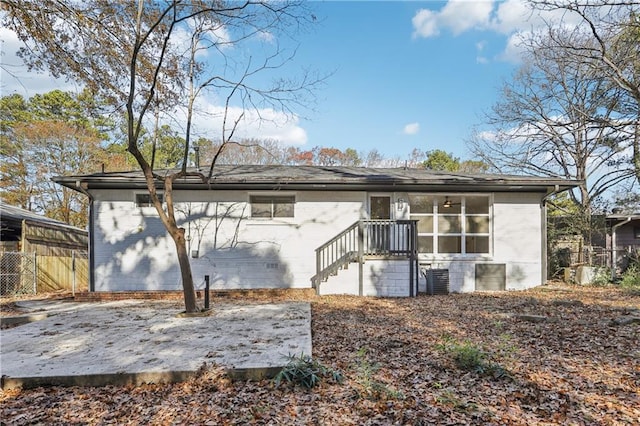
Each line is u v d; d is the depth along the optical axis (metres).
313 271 10.76
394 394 3.57
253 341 5.30
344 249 10.76
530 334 5.71
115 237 10.39
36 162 22.94
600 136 15.41
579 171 18.08
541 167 19.33
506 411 3.29
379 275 10.17
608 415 3.20
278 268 10.71
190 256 10.52
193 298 7.56
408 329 6.21
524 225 11.29
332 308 8.22
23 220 12.66
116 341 5.43
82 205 24.06
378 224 10.62
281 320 6.83
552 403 3.43
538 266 11.23
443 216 11.42
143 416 3.36
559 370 4.22
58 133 22.97
